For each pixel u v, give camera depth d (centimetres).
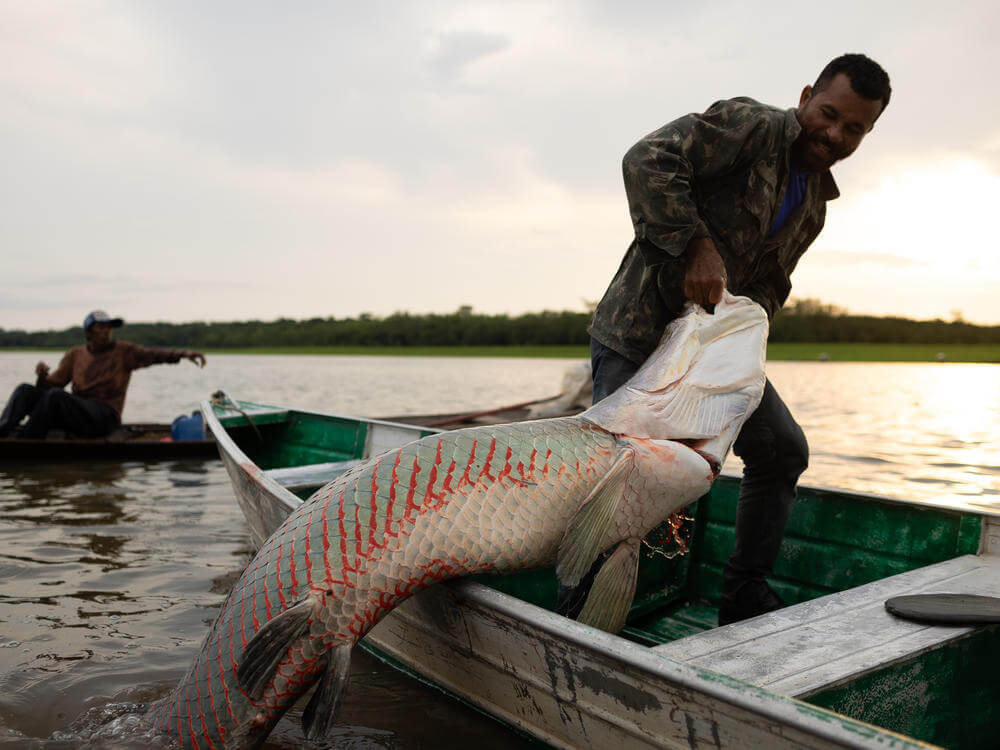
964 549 309
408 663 291
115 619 370
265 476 388
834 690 189
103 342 941
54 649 330
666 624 364
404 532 228
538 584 350
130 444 874
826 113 274
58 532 546
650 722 181
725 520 381
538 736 225
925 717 214
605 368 298
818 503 358
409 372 4281
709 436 267
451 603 242
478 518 237
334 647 223
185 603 395
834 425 1327
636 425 260
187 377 3606
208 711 233
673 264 275
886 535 335
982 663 228
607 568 269
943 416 1495
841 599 244
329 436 656
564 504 251
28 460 876
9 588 416
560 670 204
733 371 271
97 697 284
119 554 488
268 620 223
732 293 295
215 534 544
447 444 241
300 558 225
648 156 261
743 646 208
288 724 271
